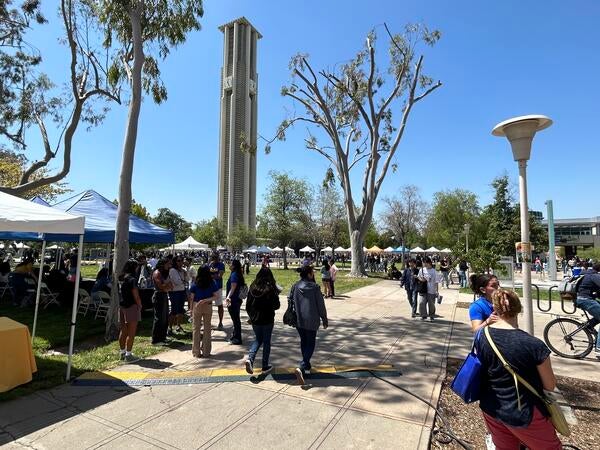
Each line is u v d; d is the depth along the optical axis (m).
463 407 4.32
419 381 5.12
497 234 38.44
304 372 5.31
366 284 20.23
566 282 6.80
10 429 3.76
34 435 3.64
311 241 44.62
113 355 6.35
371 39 23.83
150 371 5.56
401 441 3.53
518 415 2.28
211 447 3.42
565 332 6.78
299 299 5.29
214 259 9.90
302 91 25.92
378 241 74.38
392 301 13.66
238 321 7.25
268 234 41.34
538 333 8.16
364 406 4.30
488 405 2.44
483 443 3.52
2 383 4.64
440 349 6.87
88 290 11.48
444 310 11.69
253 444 3.47
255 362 6.02
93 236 9.77
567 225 72.50
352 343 7.29
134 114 8.15
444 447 3.48
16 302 11.67
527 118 4.89
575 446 3.50
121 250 7.70
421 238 56.06
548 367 2.29
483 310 4.35
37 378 5.12
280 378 5.21
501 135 5.47
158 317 7.16
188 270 12.07
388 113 26.67
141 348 6.78
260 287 5.32
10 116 13.66
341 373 5.39
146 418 4.00
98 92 12.51
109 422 3.91
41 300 11.48
